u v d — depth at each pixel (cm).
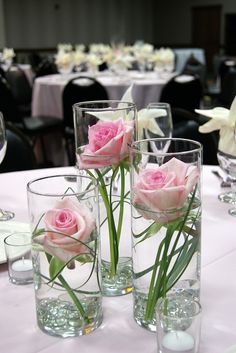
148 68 555
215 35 1300
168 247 72
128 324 78
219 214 116
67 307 75
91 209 73
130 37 1349
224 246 101
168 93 411
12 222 112
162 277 73
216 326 77
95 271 75
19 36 1116
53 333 76
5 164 177
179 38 1357
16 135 179
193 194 71
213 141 186
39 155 437
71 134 375
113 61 481
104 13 1280
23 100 553
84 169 81
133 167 73
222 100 561
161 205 69
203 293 86
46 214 71
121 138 78
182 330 69
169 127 133
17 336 76
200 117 215
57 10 1178
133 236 75
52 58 751
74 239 70
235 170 120
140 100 420
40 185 78
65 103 376
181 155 72
